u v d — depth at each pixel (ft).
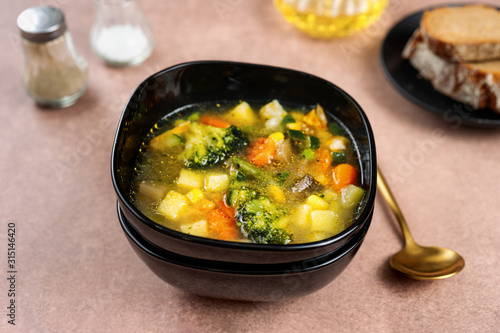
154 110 1.44
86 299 1.41
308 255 1.18
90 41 1.97
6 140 1.74
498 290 1.43
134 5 1.90
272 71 1.45
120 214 1.29
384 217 1.56
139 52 1.92
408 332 1.36
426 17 1.87
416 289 1.43
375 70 1.93
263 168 1.37
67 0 2.15
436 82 1.83
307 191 1.33
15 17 2.09
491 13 1.93
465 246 1.51
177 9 2.13
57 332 1.36
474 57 1.77
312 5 1.92
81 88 1.83
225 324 1.37
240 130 1.44
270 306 1.39
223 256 1.18
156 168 1.38
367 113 1.81
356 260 1.48
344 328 1.36
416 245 1.49
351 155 1.40
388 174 1.65
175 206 1.30
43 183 1.64
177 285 1.30
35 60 1.75
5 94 1.86
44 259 1.48
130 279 1.44
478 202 1.60
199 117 1.49
